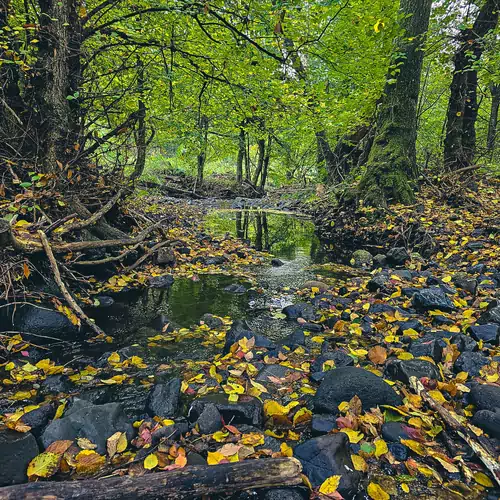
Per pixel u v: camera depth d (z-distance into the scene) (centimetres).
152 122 799
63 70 459
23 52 432
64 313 331
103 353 303
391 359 281
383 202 878
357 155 1400
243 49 598
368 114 1129
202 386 251
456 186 931
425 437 202
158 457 179
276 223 1218
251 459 162
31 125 490
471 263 591
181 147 1000
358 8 793
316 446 177
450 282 494
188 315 402
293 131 1173
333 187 1092
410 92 938
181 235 790
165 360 296
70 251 393
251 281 538
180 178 2147
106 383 256
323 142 1388
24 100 512
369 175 932
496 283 478
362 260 680
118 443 188
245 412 214
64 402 230
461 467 180
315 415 214
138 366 283
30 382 254
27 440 180
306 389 249
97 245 412
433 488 171
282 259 713
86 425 195
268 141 1870
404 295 454
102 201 573
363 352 302
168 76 580
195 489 146
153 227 525
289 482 156
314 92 735
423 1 889
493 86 1486
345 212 951
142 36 609
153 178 1647
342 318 393
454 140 1122
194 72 697
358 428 204
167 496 143
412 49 909
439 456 185
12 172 420
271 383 258
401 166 916
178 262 610
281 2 415
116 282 483
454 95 1113
